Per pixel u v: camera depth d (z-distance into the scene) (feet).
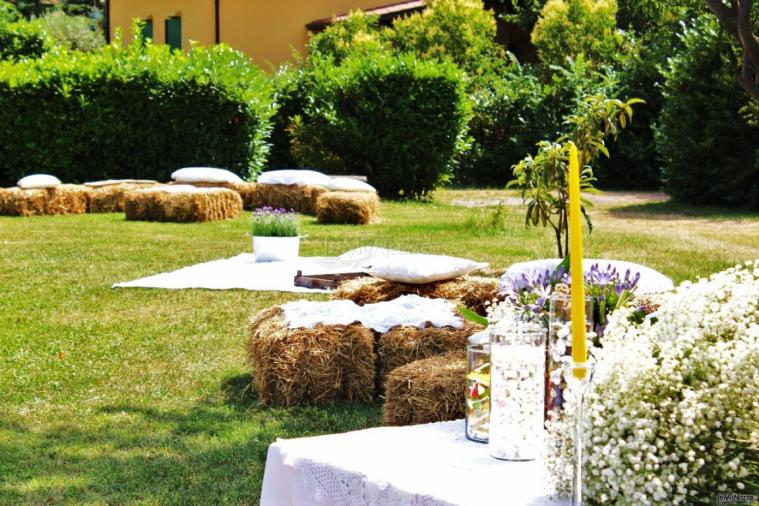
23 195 49.32
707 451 5.60
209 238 39.37
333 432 14.85
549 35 78.89
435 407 12.93
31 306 25.07
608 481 5.48
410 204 56.24
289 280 28.40
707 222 46.68
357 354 16.19
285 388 16.16
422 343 15.88
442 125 58.80
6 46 71.67
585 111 19.36
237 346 20.67
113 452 14.26
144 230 42.42
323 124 60.44
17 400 16.96
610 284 9.18
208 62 57.31
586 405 5.72
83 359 19.71
